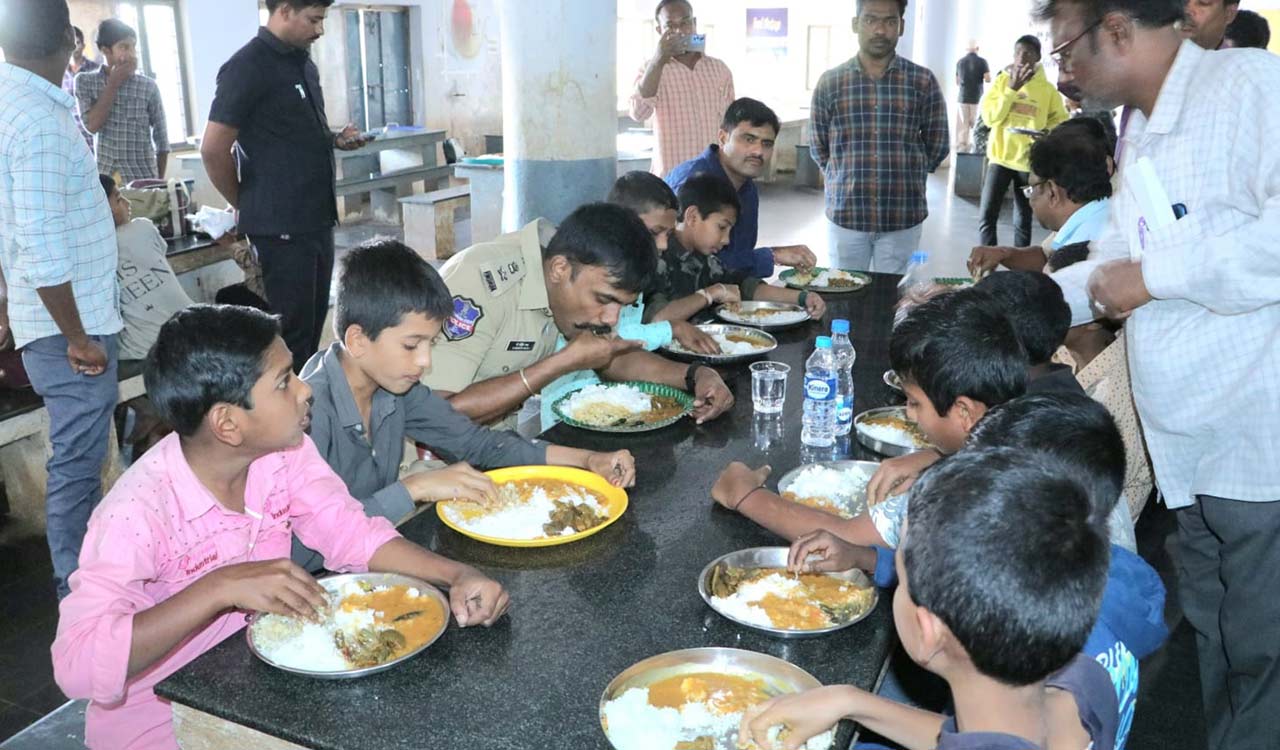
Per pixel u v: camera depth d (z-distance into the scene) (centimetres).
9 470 334
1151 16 178
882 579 150
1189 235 179
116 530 137
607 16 436
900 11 439
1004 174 759
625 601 146
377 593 145
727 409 227
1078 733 109
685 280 314
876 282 365
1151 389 192
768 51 1545
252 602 130
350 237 826
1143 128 200
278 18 374
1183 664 269
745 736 115
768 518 166
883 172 457
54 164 247
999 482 95
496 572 154
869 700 118
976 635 92
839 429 214
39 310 263
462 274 217
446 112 1063
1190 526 216
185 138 763
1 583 302
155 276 358
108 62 533
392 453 195
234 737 123
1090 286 185
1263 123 168
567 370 214
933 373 150
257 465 157
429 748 113
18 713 245
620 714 119
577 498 179
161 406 138
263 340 139
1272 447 178
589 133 446
